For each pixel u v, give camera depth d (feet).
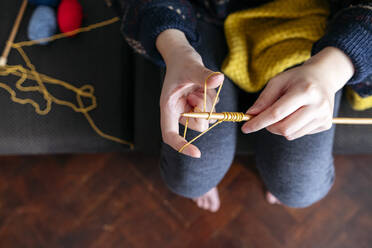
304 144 1.99
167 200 3.18
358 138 2.44
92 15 2.75
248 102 2.28
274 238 3.09
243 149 2.47
